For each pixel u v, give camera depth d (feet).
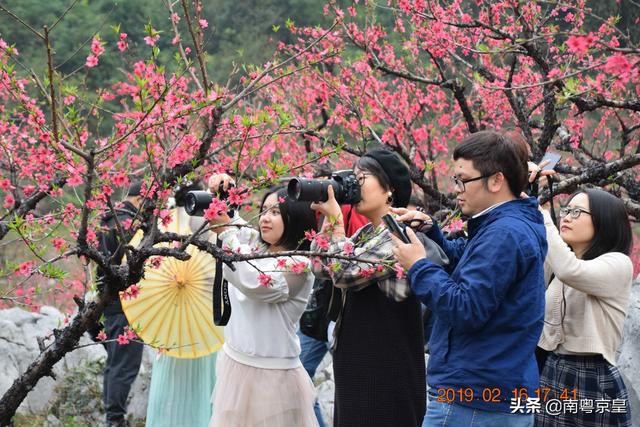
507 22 20.12
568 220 12.63
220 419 13.12
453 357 9.55
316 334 14.97
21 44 53.16
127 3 49.14
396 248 9.70
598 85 10.84
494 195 9.70
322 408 18.85
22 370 21.72
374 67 19.54
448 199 19.86
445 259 10.86
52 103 10.13
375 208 11.35
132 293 11.44
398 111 22.09
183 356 15.66
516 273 9.19
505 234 9.20
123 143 11.21
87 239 10.99
